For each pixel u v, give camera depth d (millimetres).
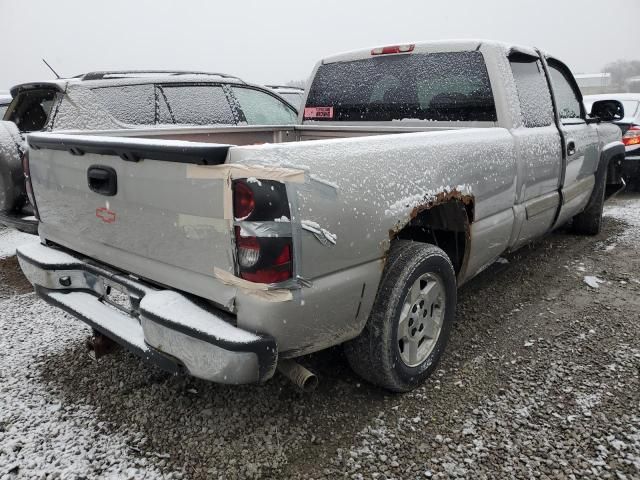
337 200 2062
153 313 2074
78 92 5008
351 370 2975
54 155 2660
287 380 2893
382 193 2289
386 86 4055
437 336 2881
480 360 3076
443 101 3717
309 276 1999
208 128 4137
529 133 3594
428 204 2598
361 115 4262
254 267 1869
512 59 3682
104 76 5574
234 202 1864
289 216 1875
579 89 4789
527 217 3691
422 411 2596
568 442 2342
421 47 3809
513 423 2480
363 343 2521
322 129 4496
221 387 2840
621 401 2631
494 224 3242
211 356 1940
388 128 3984
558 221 4453
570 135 4254
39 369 3068
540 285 4258
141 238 2281
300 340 2090
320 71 4566
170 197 2066
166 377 2955
